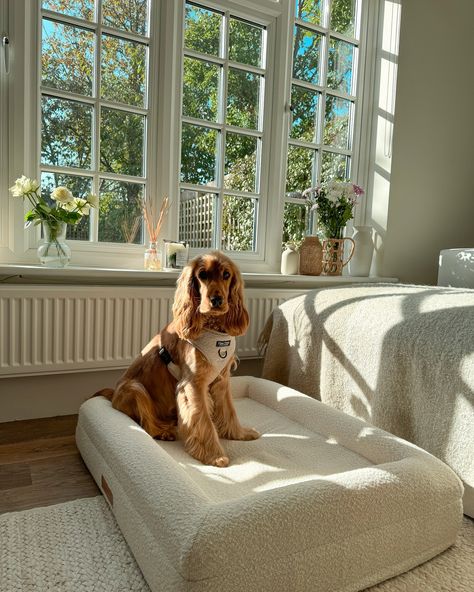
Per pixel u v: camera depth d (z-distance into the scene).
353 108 2.98
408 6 2.83
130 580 1.00
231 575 0.85
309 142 2.81
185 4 2.35
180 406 1.43
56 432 1.86
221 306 1.37
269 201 2.69
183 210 2.44
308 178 2.86
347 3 2.88
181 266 2.24
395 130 2.87
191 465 1.34
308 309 1.97
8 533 1.14
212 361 1.43
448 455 1.32
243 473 1.29
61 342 1.91
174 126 2.36
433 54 2.97
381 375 1.56
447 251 2.60
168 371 1.56
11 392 1.96
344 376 1.74
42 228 2.10
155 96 2.29
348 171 3.01
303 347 1.96
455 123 3.13
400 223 2.96
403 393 1.50
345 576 0.98
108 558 1.07
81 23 2.11
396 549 1.04
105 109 2.21
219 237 2.56
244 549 0.87
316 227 2.92
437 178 3.09
